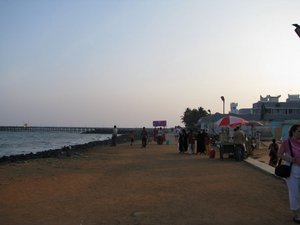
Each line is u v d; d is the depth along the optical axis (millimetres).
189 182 14914
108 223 8727
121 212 9820
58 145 76125
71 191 12984
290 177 8781
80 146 52656
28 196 12062
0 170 19453
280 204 10664
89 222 8820
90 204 10820
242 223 8609
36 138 119438
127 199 11523
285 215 9406
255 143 39188
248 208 10164
